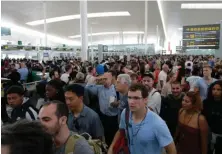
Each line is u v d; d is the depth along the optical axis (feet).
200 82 14.12
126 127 6.98
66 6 76.38
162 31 135.13
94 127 7.97
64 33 143.95
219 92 10.23
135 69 24.73
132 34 157.69
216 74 20.36
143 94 6.67
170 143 6.52
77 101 7.88
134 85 6.79
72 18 99.09
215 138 10.11
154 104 10.39
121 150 7.00
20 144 2.55
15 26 108.17
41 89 10.66
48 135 2.88
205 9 77.00
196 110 9.27
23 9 76.69
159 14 87.86
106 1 72.38
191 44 75.31
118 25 118.32
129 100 6.71
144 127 6.61
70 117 8.03
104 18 100.32
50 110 4.87
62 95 9.38
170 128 10.90
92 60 47.93
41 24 106.83
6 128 2.72
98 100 12.32
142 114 6.74
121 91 10.50
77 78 15.35
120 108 10.61
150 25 115.96
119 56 64.59
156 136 6.55
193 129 9.07
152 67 33.37
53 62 49.42
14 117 8.73
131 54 66.39
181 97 11.12
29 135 2.67
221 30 49.44
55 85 9.52
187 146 9.20
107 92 12.25
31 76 28.22
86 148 4.99
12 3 68.85
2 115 8.85
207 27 72.33
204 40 73.10
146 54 67.72
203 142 9.05
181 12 81.56
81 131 7.81
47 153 2.81
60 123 4.95
